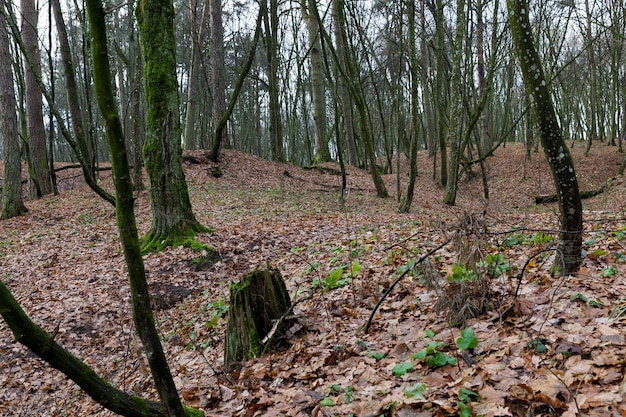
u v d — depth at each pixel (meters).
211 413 3.75
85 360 6.29
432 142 29.78
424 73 17.30
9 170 14.16
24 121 16.92
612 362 2.83
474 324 3.84
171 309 7.34
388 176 25.69
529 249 5.52
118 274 8.53
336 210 13.72
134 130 14.54
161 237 9.22
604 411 2.47
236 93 17.94
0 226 13.15
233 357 4.67
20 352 6.72
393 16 14.75
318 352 4.20
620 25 19.94
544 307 3.80
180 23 33.84
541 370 2.96
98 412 5.04
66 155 40.22
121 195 2.10
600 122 31.34
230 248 9.04
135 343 5.05
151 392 4.85
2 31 13.76
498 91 34.75
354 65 14.48
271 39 18.94
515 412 2.68
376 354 3.81
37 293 8.14
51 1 11.52
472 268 4.03
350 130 27.31
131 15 16.55
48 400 5.84
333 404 3.26
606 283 4.04
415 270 5.27
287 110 30.38
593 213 9.79
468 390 2.89
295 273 7.02
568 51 32.38
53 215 13.94
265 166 21.09
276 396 3.67
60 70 31.30
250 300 4.65
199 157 19.48
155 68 9.07
